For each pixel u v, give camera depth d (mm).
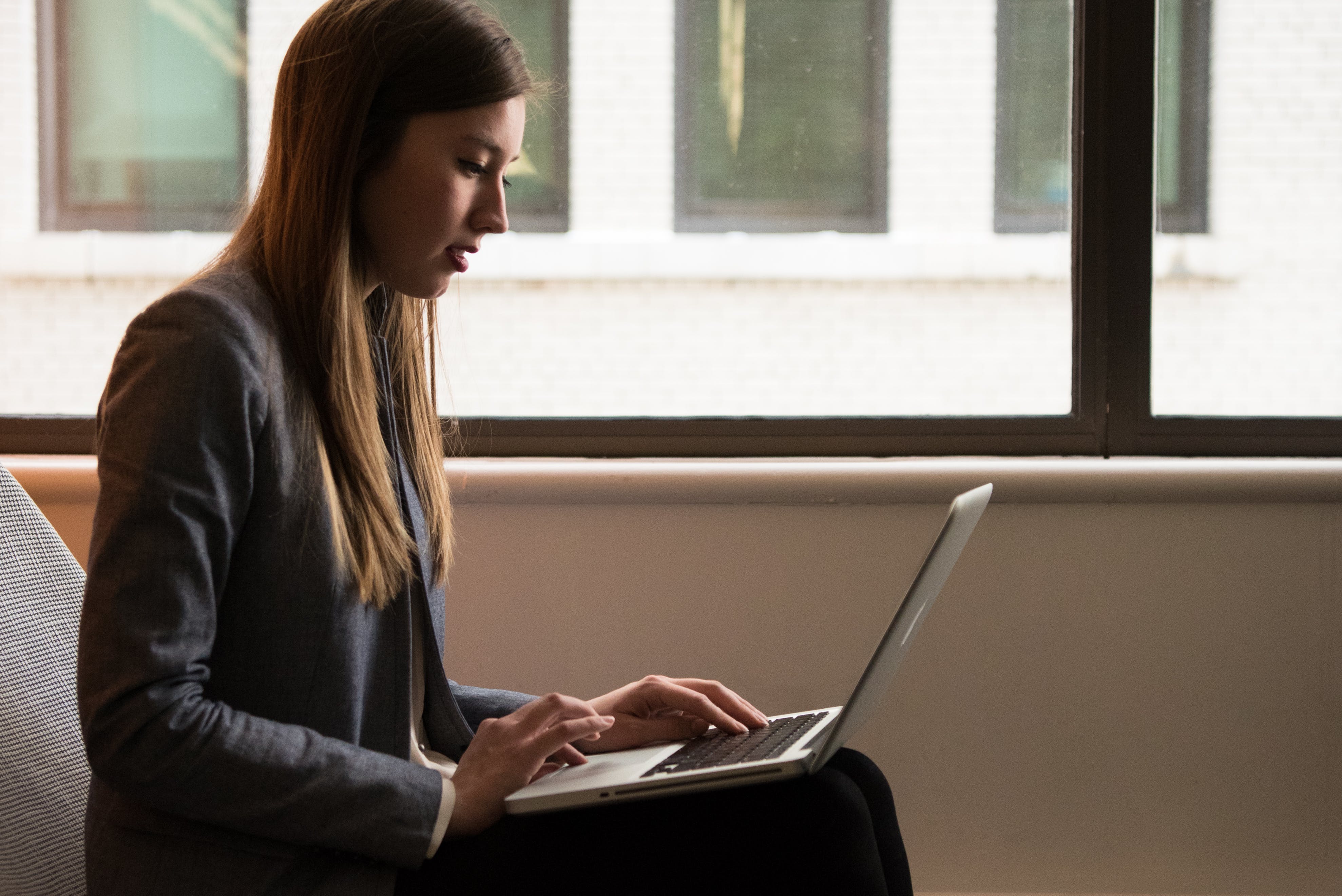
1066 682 1681
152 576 750
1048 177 1737
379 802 800
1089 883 1690
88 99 1729
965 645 1683
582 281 1752
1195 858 1684
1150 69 1711
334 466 874
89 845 825
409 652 918
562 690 1683
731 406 1771
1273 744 1678
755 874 825
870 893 823
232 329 809
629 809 850
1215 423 1750
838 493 1651
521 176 1732
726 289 1755
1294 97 1714
